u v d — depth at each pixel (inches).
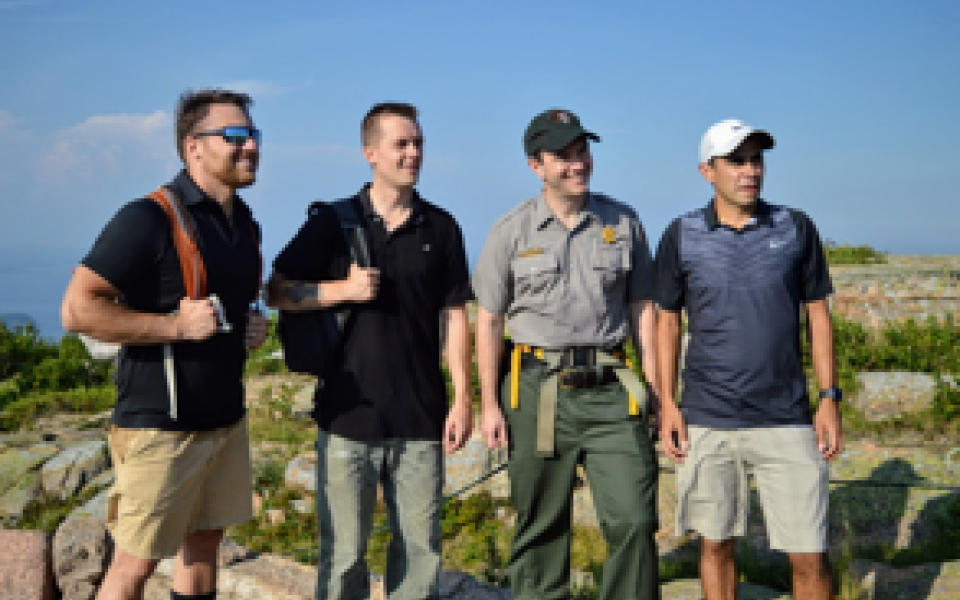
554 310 140.9
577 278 141.3
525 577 147.9
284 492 274.8
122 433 117.8
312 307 131.4
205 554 133.0
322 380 136.9
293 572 179.9
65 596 170.9
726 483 141.6
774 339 137.4
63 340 549.3
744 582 192.4
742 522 142.9
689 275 142.3
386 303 132.9
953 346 360.2
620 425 139.7
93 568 172.6
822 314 143.0
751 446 139.5
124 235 111.1
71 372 502.6
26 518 278.1
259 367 459.5
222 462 127.9
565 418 140.9
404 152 130.4
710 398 141.0
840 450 138.9
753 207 141.7
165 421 116.2
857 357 362.9
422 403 135.1
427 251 135.6
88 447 311.4
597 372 140.3
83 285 109.7
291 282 133.4
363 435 131.4
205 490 127.2
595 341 141.6
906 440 304.8
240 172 119.4
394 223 135.3
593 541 229.3
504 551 233.6
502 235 144.1
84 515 188.7
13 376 521.7
